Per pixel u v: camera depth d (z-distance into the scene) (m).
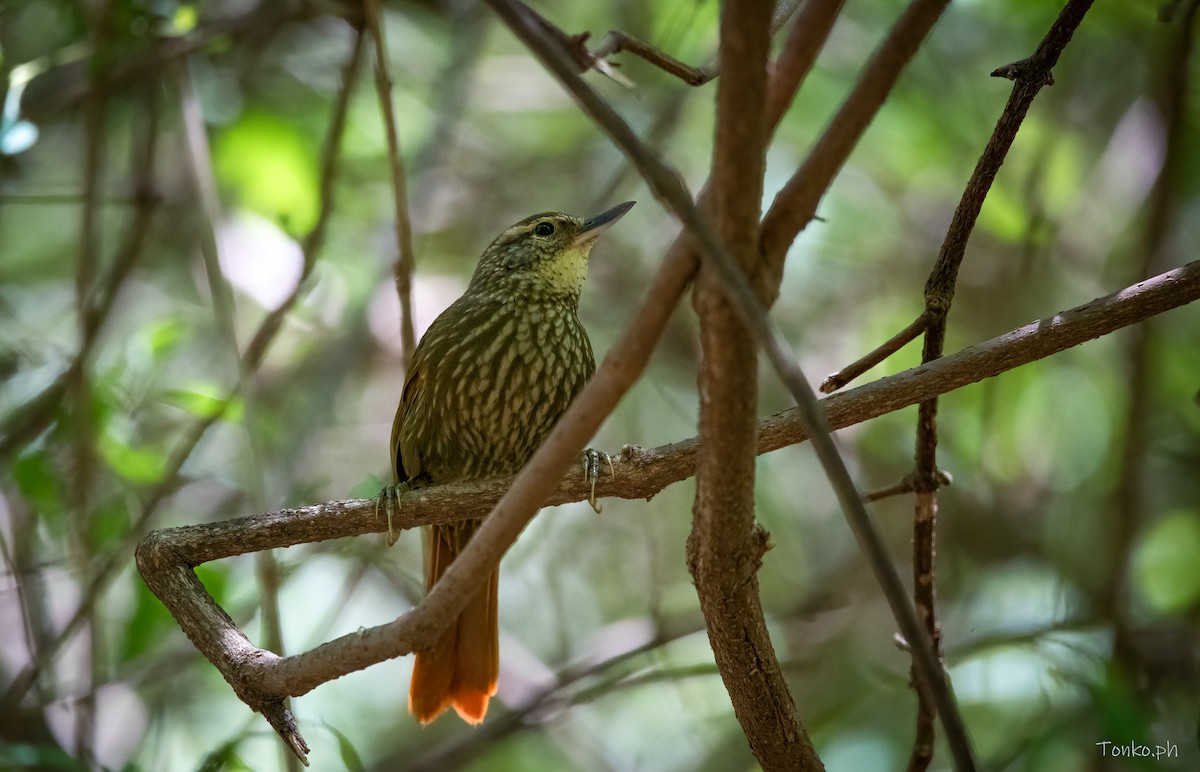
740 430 4.91
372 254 13.62
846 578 12.85
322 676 5.96
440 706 8.55
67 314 12.45
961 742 4.21
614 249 14.37
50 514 10.40
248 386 9.52
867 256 13.72
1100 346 12.73
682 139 13.85
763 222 4.57
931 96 12.78
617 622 13.33
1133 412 10.98
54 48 12.66
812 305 13.91
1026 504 12.70
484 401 9.25
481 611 8.60
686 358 13.59
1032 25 12.34
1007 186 12.77
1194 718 10.25
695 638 12.36
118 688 11.45
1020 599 12.05
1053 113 12.62
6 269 13.44
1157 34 11.99
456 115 13.15
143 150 12.15
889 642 12.43
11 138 10.09
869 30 13.29
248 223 12.59
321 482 10.35
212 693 11.95
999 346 6.43
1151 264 11.01
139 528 9.98
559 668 12.15
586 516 13.62
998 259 13.39
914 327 6.68
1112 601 10.66
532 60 14.42
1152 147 12.12
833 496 13.41
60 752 8.47
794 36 4.41
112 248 13.38
